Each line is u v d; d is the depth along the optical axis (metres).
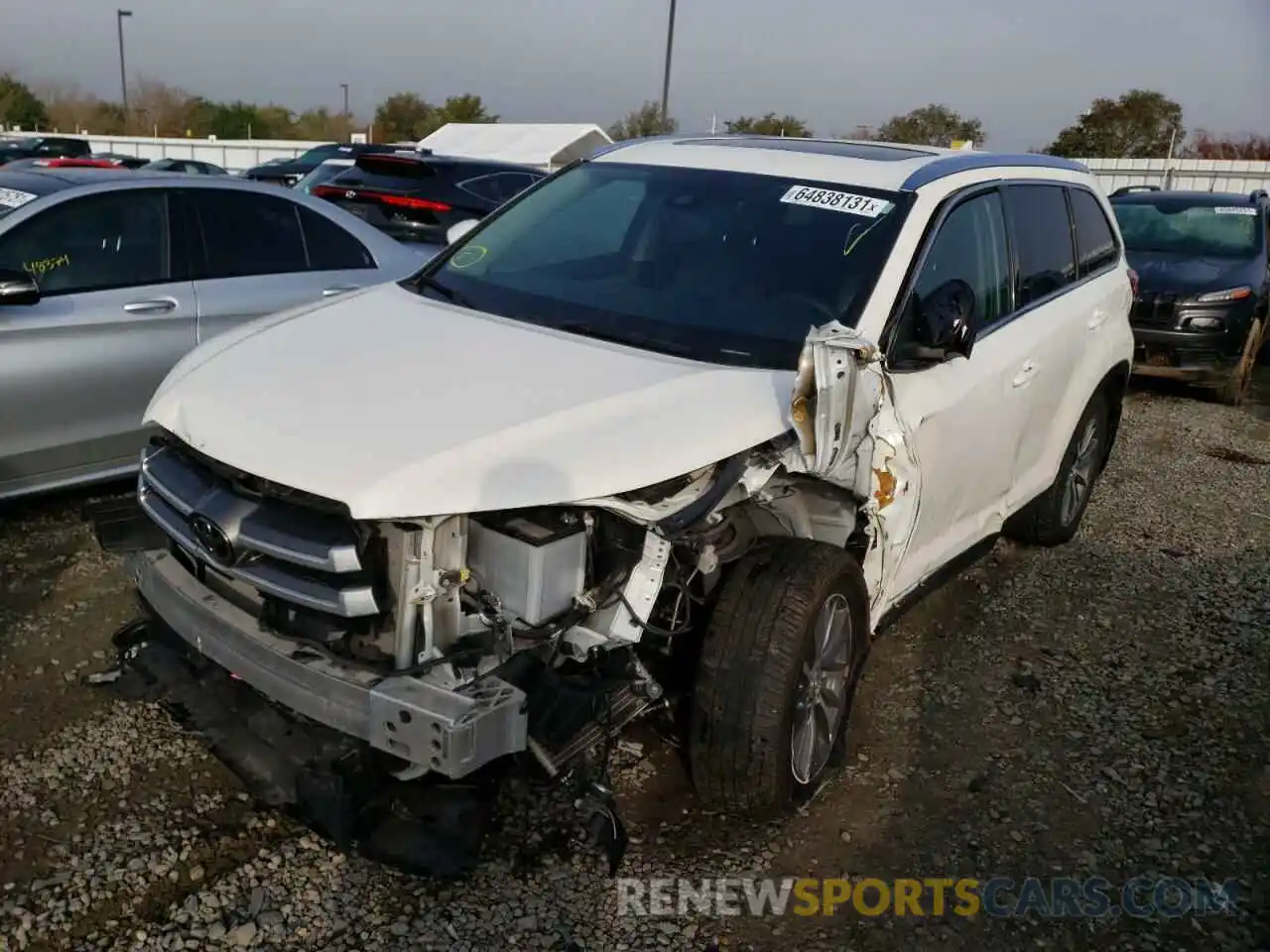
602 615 2.85
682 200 4.08
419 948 2.79
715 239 3.88
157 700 3.24
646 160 4.41
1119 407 5.98
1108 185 27.91
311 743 2.82
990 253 4.33
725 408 3.06
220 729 3.04
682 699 3.32
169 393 3.16
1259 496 7.23
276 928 2.81
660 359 3.31
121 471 5.20
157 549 3.28
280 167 21.56
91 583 4.57
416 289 4.05
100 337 5.00
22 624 4.21
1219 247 10.56
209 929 2.79
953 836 3.43
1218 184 26.84
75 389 4.93
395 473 2.58
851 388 3.06
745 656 3.11
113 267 5.15
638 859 3.19
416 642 2.68
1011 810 3.57
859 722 4.04
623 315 3.61
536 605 2.71
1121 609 5.18
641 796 3.47
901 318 3.58
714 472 3.00
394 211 9.53
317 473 2.63
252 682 2.83
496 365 3.13
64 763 3.41
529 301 3.76
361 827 2.74
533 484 2.65
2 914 2.78
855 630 3.50
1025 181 4.73
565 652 2.87
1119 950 3.02
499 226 4.36
